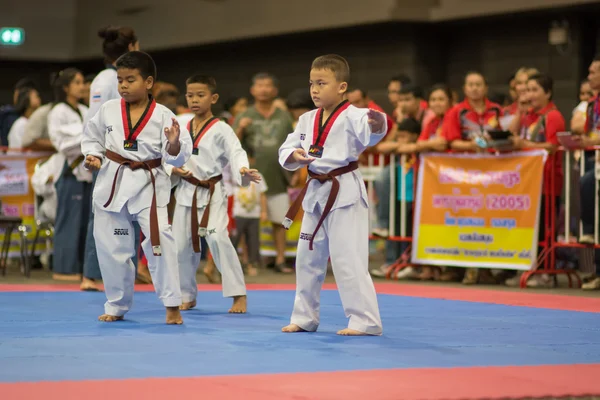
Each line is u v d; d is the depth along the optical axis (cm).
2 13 2239
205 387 370
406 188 1042
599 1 1400
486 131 940
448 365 439
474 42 1653
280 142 1123
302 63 1881
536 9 1470
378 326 548
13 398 346
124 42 813
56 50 2284
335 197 542
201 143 699
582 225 916
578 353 491
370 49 1744
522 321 637
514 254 949
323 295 835
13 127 1205
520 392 373
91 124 598
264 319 636
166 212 596
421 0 1625
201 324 600
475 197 980
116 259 600
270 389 368
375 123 523
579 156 961
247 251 1104
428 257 1015
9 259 1195
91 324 591
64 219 969
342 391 366
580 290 905
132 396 351
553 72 1526
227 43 1977
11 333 541
